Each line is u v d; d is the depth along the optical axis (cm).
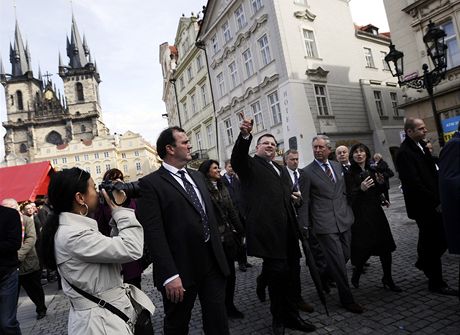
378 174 449
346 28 2189
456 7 1233
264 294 466
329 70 1989
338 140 1914
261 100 1995
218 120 2466
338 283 397
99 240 190
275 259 347
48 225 196
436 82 777
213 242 282
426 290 415
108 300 192
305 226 415
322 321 374
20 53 8438
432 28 763
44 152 7706
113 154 7738
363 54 2269
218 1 2330
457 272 456
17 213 385
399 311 369
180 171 297
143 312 207
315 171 433
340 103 1998
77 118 8300
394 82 2427
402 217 898
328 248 410
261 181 359
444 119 1308
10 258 375
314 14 1986
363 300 416
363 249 434
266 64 1927
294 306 362
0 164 7806
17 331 377
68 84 8444
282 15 1839
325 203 422
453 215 269
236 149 347
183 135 296
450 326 319
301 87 1809
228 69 2289
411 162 404
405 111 1432
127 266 430
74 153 7700
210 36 2466
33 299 569
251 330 378
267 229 346
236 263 744
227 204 516
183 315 267
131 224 206
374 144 2116
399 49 1433
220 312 271
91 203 209
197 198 290
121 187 215
